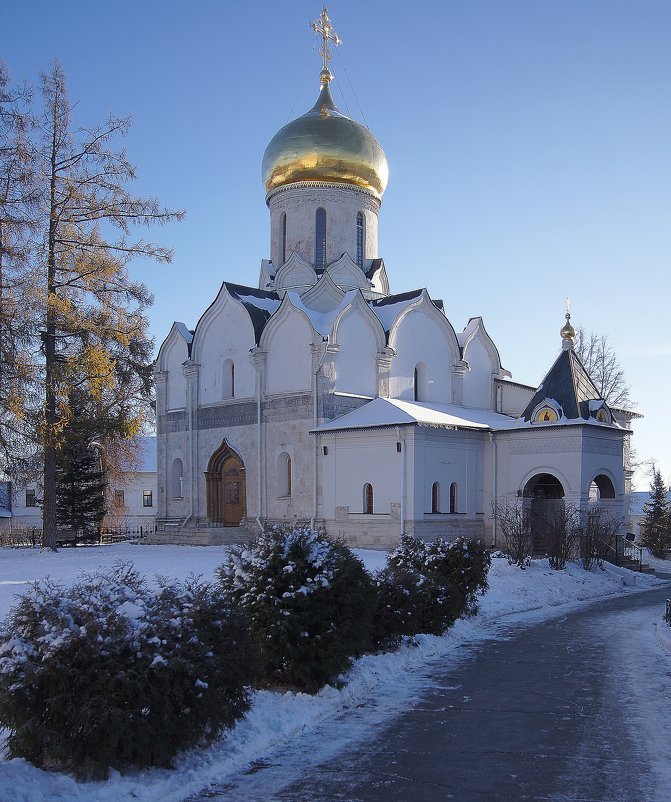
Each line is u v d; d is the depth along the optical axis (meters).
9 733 10.36
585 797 9.09
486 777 9.75
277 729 11.56
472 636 20.56
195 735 9.80
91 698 9.08
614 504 39.62
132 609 9.79
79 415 39.50
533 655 17.78
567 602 28.58
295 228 47.06
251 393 43.19
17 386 34.97
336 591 13.69
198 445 45.72
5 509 69.25
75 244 38.16
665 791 9.27
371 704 13.38
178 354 47.69
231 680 10.50
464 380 46.78
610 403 56.88
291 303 41.12
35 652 9.26
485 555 24.05
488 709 13.01
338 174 46.56
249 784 9.60
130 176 39.06
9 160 34.41
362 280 46.66
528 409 39.94
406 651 17.22
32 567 29.41
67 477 50.69
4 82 34.62
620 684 14.80
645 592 32.84
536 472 38.62
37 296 33.69
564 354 40.31
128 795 8.82
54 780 8.79
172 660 9.54
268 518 41.41
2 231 34.06
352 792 9.30
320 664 13.36
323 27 49.22
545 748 10.88
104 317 38.19
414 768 10.11
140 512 71.06
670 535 53.03
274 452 41.44
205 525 44.25
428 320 45.00
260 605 13.52
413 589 17.61
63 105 38.25
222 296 45.25
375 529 37.41
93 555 35.78
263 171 48.47
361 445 38.19
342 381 40.47
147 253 39.38
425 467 37.19
